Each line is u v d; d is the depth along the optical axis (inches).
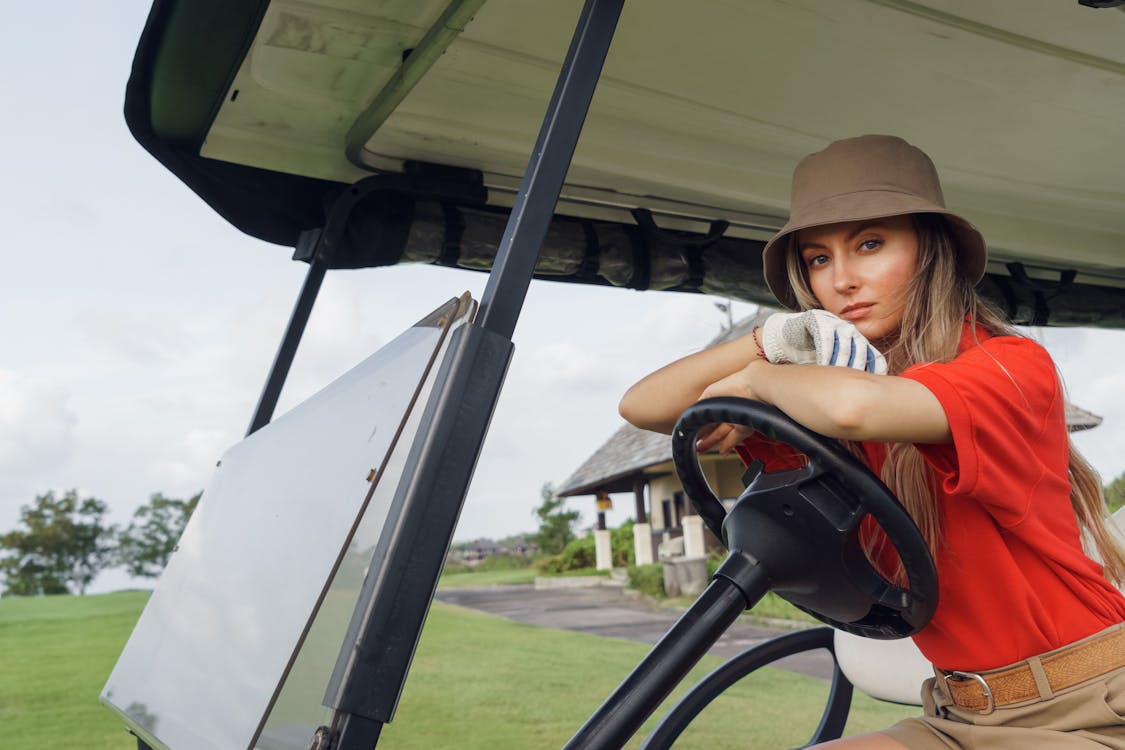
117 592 784.9
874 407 36.9
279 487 48.4
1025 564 40.8
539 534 1501.0
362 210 73.1
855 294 45.1
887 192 43.6
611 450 941.8
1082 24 60.8
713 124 74.7
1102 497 47.4
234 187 71.0
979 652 42.0
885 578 41.3
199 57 59.9
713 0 59.3
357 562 33.8
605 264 82.5
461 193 74.9
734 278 88.5
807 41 63.9
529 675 331.6
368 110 66.5
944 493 41.8
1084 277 104.9
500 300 35.0
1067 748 39.2
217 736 37.4
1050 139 78.0
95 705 285.7
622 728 35.2
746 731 203.2
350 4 56.9
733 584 39.8
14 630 506.3
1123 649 40.5
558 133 37.7
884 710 228.8
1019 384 39.8
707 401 42.8
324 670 32.5
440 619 576.7
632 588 735.7
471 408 33.4
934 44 63.9
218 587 48.8
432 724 239.3
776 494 39.8
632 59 66.1
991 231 92.4
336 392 50.3
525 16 60.4
